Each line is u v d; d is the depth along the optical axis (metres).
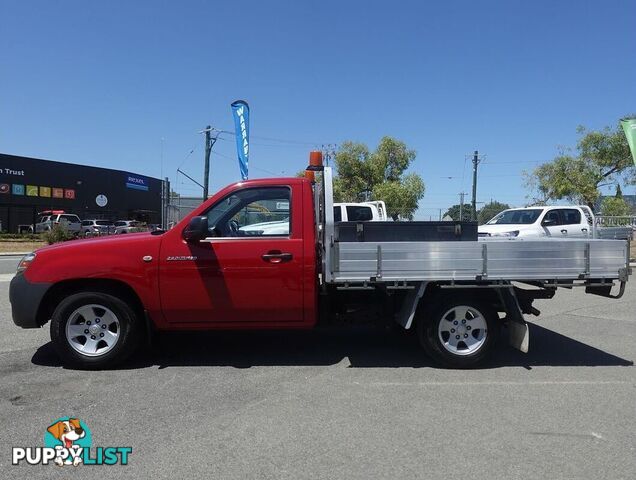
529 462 3.66
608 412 4.58
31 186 43.31
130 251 5.67
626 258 5.87
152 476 3.48
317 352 6.57
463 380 5.48
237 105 18.41
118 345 5.73
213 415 4.50
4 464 3.65
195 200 26.14
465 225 5.99
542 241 5.78
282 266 5.70
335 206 13.90
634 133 15.79
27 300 5.65
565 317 8.91
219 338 7.27
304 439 4.02
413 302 5.76
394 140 39.28
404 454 3.78
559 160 30.34
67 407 4.68
